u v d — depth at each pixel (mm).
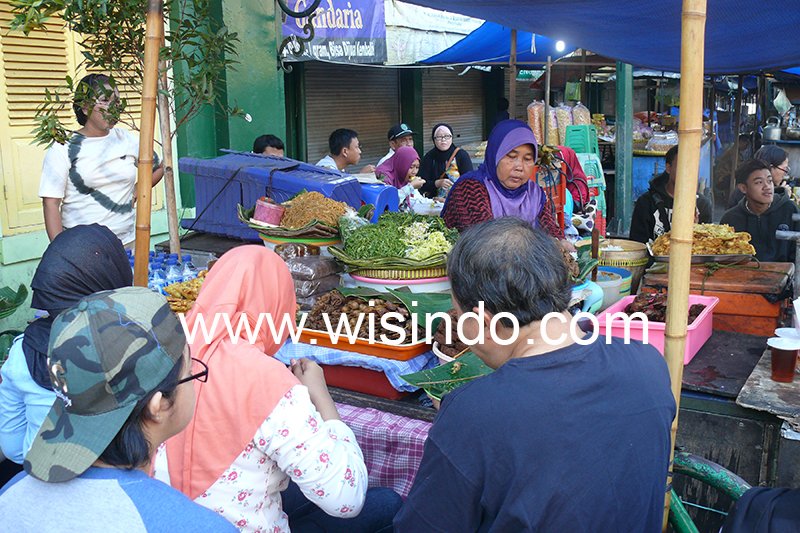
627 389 1455
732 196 6012
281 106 6719
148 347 1216
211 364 1745
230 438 1695
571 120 7559
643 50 4805
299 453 1693
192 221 4293
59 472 1169
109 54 2883
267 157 4250
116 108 3029
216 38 2963
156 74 2098
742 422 2371
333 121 9398
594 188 7020
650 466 1450
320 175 3910
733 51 4645
